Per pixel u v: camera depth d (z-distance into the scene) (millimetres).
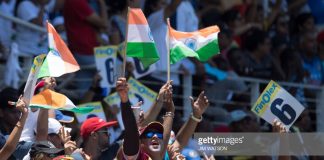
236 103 30312
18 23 28781
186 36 21906
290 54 33375
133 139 18469
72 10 29000
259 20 35281
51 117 21188
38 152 18641
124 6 30203
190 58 29594
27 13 29922
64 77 28469
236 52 31562
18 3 30391
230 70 31094
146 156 19078
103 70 26312
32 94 18875
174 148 20203
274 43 34562
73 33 29031
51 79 20016
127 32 19797
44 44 29562
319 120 32250
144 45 20391
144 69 26750
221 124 29094
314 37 35531
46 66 19953
